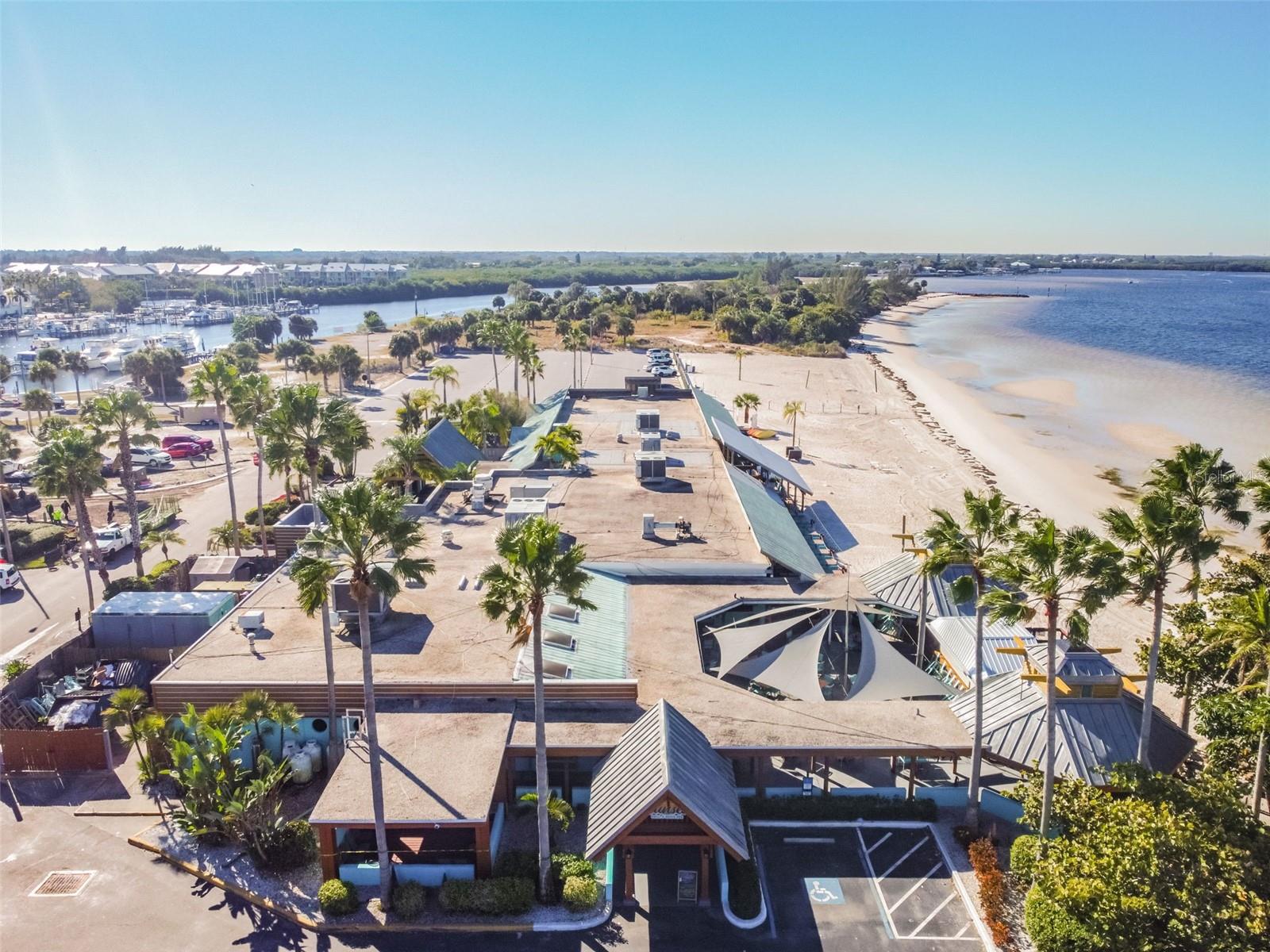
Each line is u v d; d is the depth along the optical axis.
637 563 50.34
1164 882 25.19
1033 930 28.16
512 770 36.41
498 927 29.83
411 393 128.62
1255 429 112.50
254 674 38.47
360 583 28.84
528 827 35.16
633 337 194.88
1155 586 32.28
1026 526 71.81
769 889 31.72
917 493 82.38
